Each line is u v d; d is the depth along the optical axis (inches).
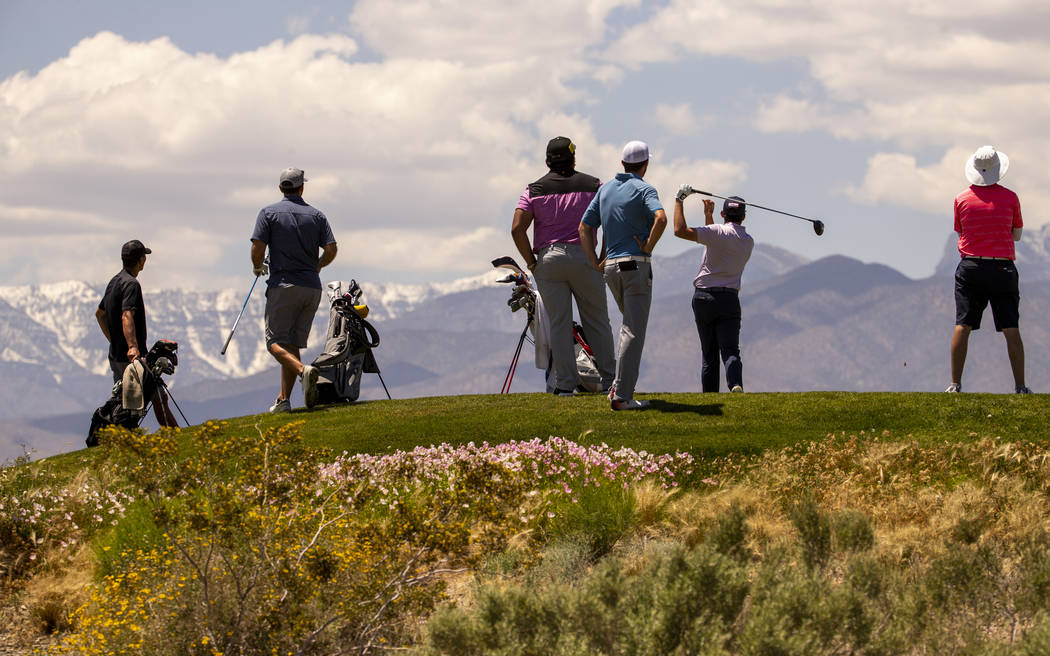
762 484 1334.9
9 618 1127.6
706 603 725.9
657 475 1444.4
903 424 1665.8
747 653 666.8
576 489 1333.7
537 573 1056.8
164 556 1020.5
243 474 967.0
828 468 1376.7
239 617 877.8
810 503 987.3
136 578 992.9
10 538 1309.1
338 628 904.9
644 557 1110.4
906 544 1053.2
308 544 940.6
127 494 1430.9
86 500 1437.0
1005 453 1359.5
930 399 1801.2
